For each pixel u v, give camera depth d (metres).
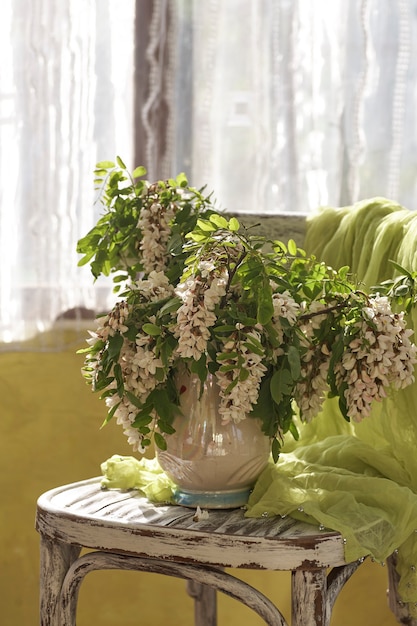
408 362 1.06
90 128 1.73
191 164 1.79
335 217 1.47
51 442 1.82
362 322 1.07
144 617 1.88
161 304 1.11
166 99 1.77
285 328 1.08
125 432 1.14
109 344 1.08
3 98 1.71
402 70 1.81
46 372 1.80
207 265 1.05
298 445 1.42
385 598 1.86
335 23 1.79
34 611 1.84
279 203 1.80
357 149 1.79
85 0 1.71
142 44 1.76
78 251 1.34
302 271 1.17
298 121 1.79
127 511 1.15
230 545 1.03
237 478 1.15
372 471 1.26
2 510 1.83
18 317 1.73
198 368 1.07
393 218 1.35
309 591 1.03
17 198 1.72
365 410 1.06
